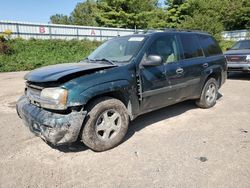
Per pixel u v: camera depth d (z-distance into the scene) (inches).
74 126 125.8
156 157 134.6
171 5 1439.5
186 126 181.6
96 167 125.7
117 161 131.3
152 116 205.8
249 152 138.1
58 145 139.0
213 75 231.0
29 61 684.7
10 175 119.0
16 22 861.2
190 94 203.3
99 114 137.4
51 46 820.0
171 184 110.0
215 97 233.3
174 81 180.9
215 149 142.6
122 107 147.3
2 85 383.2
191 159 131.5
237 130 171.6
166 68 173.9
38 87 136.7
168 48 182.1
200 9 1396.4
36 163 130.4
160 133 168.7
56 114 128.6
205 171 119.7
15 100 276.5
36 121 130.7
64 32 986.1
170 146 147.7
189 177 115.0
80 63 166.7
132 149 144.9
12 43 764.6
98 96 141.2
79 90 127.7
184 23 1214.3
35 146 151.0
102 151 142.6
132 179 114.6
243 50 397.1
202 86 214.4
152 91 165.2
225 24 1660.9
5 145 152.6
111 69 144.3
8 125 189.5
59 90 126.8
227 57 393.1
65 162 131.2
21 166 127.4
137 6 1432.1
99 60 171.5
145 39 170.2
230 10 1592.0
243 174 116.3
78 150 144.7
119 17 1413.6
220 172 118.4
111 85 139.5
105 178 115.8
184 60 192.2
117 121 147.1
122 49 173.3
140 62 158.7
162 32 183.6
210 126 180.7
